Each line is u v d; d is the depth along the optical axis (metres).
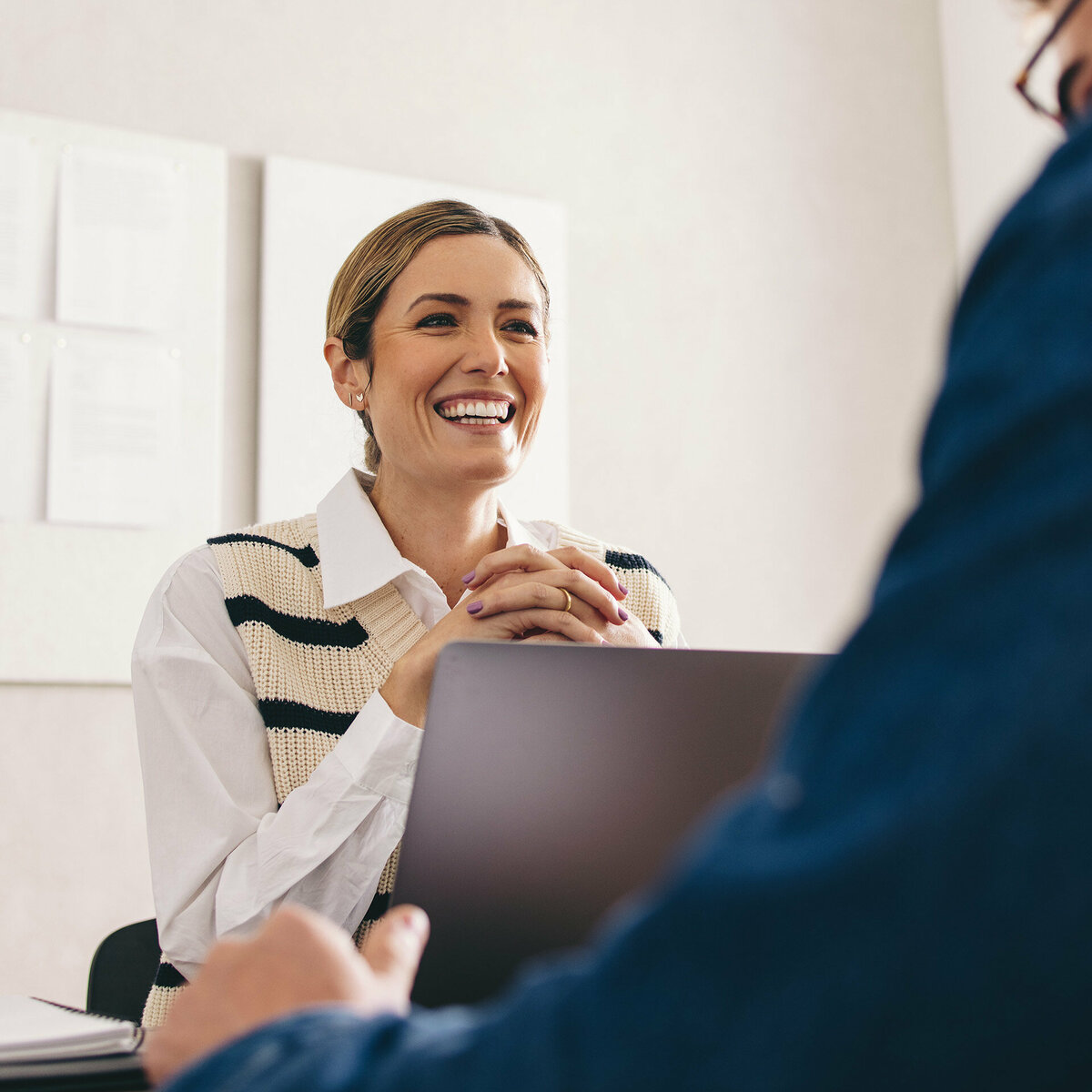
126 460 2.47
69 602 2.40
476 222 1.52
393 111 2.81
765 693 0.77
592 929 0.72
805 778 0.30
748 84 3.21
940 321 3.32
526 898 0.72
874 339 3.24
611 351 2.95
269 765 1.37
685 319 3.04
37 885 2.32
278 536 1.55
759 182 3.18
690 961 0.30
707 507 2.99
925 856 0.28
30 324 2.44
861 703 0.30
